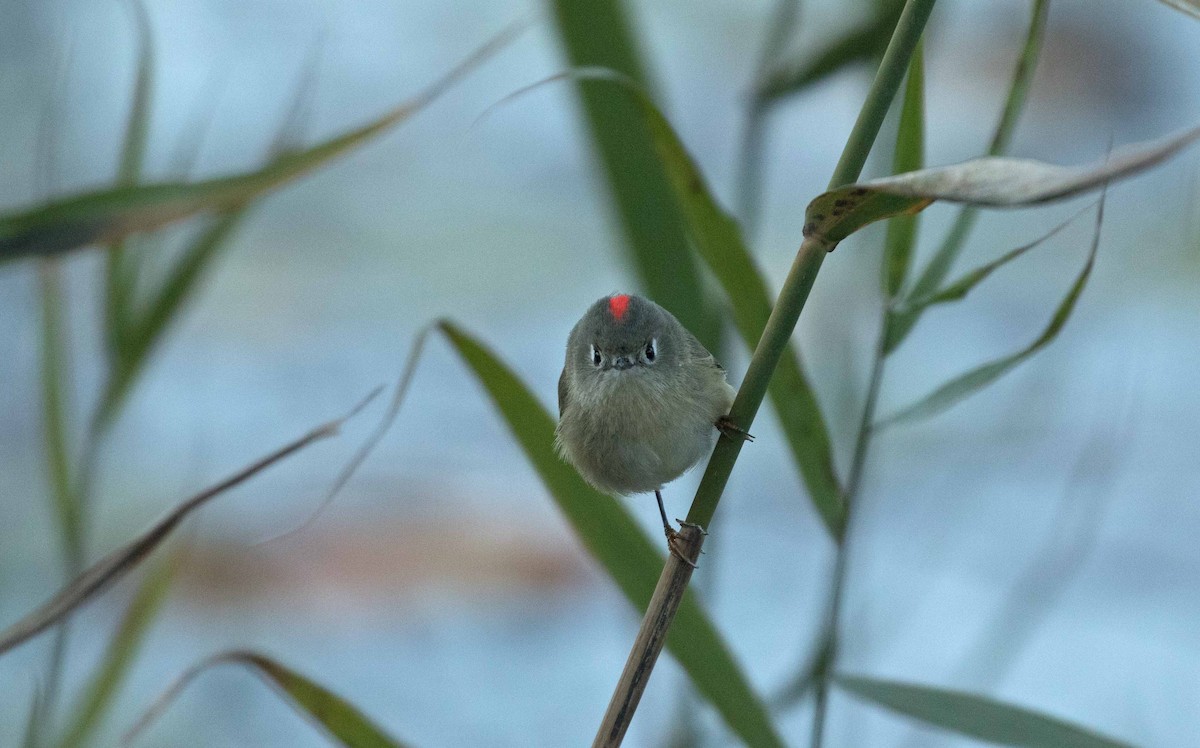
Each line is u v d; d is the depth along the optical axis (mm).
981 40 9312
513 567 6348
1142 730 6195
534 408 5938
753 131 5977
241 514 6512
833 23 5965
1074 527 6121
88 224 5898
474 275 8070
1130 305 7605
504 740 6219
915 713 5906
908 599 6203
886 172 6016
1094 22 9281
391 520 6605
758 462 7062
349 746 5910
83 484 6012
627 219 5961
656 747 6051
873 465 6273
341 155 5914
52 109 6027
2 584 6270
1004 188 5801
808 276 5863
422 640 6285
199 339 7520
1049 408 6336
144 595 6016
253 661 5902
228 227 6016
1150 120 9094
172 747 6215
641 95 5902
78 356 6512
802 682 5992
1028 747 5898
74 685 6207
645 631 5871
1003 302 7773
